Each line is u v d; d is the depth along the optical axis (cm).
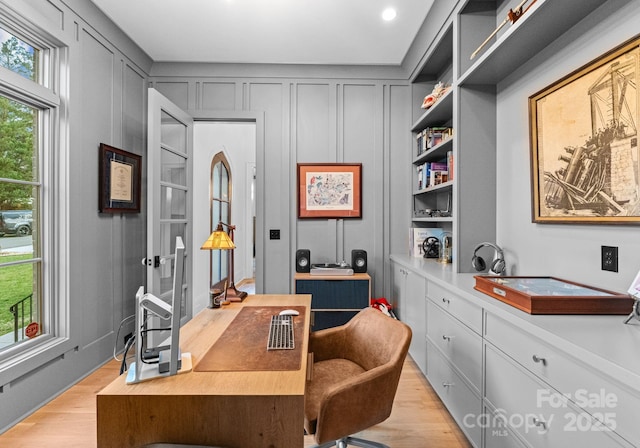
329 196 356
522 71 207
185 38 303
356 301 318
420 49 311
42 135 227
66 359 233
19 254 212
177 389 108
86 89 253
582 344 99
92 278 259
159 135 278
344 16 270
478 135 237
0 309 199
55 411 209
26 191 216
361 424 136
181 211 327
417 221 358
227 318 186
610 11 144
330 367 176
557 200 174
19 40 211
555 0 146
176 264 118
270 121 355
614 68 138
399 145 360
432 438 186
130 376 115
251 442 106
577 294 136
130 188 305
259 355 136
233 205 611
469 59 236
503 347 141
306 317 189
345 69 355
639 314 119
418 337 259
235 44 313
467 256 237
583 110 156
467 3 230
